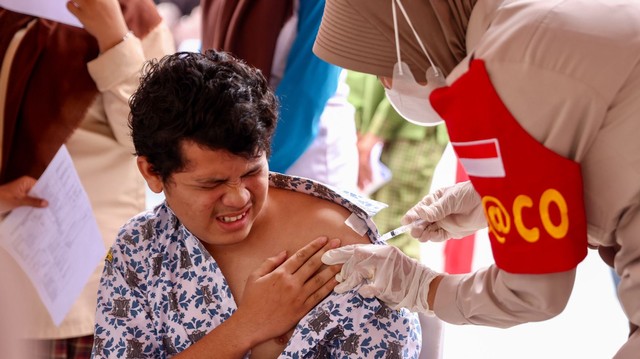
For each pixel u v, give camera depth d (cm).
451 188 164
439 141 288
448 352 311
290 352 142
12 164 209
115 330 150
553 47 117
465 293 135
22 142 209
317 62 222
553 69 117
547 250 122
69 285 208
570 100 117
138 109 133
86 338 222
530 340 320
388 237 158
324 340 145
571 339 321
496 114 120
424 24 132
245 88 131
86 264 212
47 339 214
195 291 148
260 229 151
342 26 139
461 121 125
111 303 150
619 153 121
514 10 122
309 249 146
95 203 220
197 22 420
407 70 133
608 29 117
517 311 130
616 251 138
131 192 227
